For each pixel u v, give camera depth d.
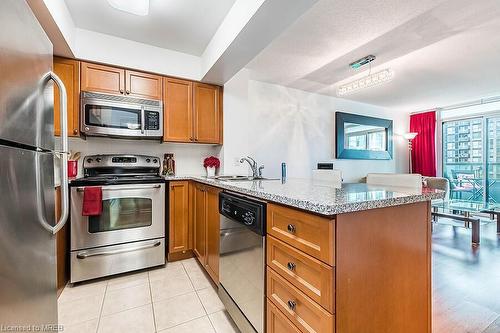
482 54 2.66
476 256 2.63
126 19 2.13
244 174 3.11
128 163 2.68
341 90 3.20
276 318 1.13
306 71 3.16
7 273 0.78
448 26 2.12
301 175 3.97
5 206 0.78
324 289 0.86
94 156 2.54
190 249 2.60
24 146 0.91
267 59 2.80
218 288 1.81
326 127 4.27
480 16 1.97
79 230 2.06
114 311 1.68
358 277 0.91
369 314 0.95
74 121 2.29
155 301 1.81
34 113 0.99
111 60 2.40
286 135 3.84
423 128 5.29
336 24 2.09
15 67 0.83
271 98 3.70
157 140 2.87
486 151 4.56
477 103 4.54
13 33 0.82
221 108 3.04
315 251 0.90
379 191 1.23
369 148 4.77
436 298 1.82
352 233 0.89
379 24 2.09
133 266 2.25
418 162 5.35
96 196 2.07
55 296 1.20
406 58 2.76
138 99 2.53
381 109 5.04
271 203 1.17
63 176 1.19
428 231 1.18
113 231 2.19
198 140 2.88
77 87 2.30
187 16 2.07
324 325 0.86
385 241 1.00
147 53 2.57
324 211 0.82
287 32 2.22
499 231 3.46
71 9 2.00
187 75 2.78
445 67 3.02
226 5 1.93
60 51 2.14
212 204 1.97
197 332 1.48
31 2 1.51
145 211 2.33
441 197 1.19
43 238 1.07
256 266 1.28
